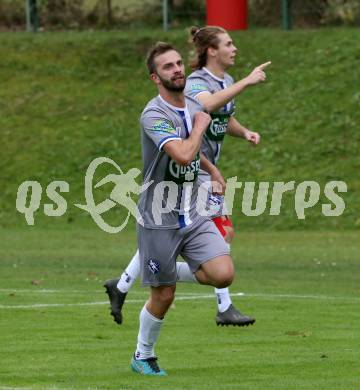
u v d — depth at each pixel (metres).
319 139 68.50
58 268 44.78
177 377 21.19
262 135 69.69
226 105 27.09
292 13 84.88
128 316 30.33
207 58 27.78
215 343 25.69
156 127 21.31
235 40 80.31
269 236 58.28
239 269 44.69
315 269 44.62
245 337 26.62
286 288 38.00
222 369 22.14
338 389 19.91
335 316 30.45
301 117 70.88
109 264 46.53
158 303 21.69
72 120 75.31
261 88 74.69
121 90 78.44
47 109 76.88
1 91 79.31
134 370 21.70
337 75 74.38
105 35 85.50
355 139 68.25
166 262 21.69
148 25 87.75
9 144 73.25
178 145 21.11
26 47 84.06
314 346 25.22
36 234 60.56
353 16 83.81
